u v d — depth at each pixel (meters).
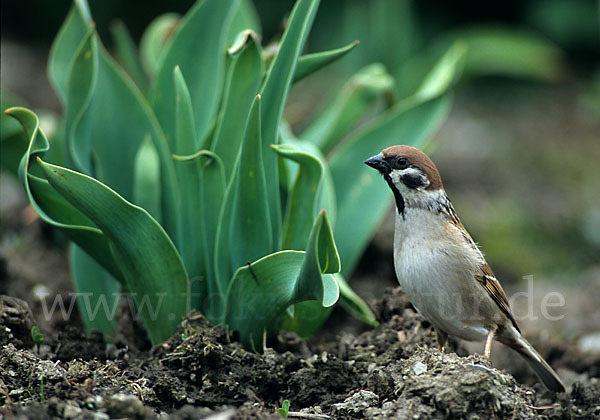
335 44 23.14
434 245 7.31
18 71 21.72
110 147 8.52
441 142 20.14
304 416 6.57
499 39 19.20
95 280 8.48
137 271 7.34
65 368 6.71
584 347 10.22
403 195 7.43
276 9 23.80
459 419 6.07
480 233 16.12
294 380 7.14
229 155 7.93
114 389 6.46
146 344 8.48
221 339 7.43
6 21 25.00
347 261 8.80
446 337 7.86
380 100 13.12
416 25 22.11
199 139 8.66
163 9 24.78
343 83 19.58
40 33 25.20
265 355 7.36
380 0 18.88
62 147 8.87
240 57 7.52
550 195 18.08
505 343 8.21
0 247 10.95
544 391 8.92
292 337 8.01
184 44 8.72
